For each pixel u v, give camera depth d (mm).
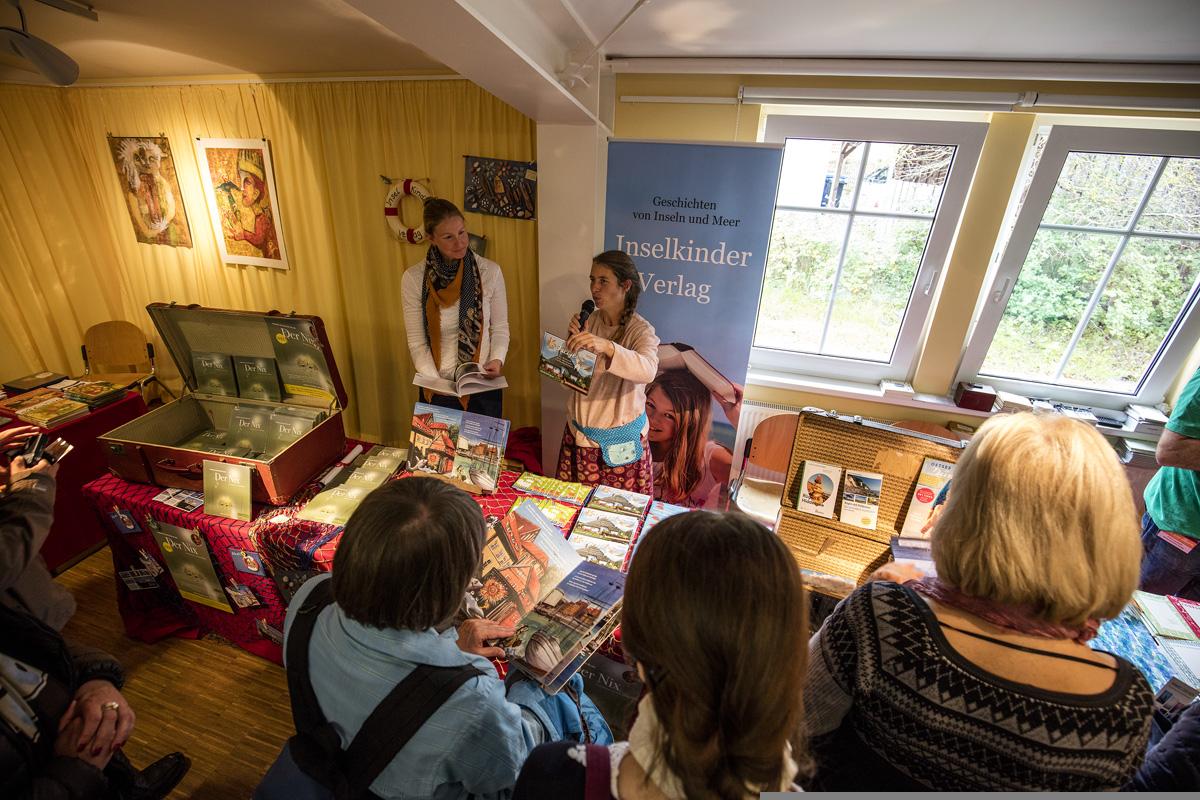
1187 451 1724
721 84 2479
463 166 2844
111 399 2682
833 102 2354
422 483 838
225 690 2006
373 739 739
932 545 690
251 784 1719
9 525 1090
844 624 671
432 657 795
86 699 1054
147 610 2184
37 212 3430
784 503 1464
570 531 1557
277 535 1645
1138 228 2348
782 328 2994
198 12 1962
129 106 3299
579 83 2133
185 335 2094
